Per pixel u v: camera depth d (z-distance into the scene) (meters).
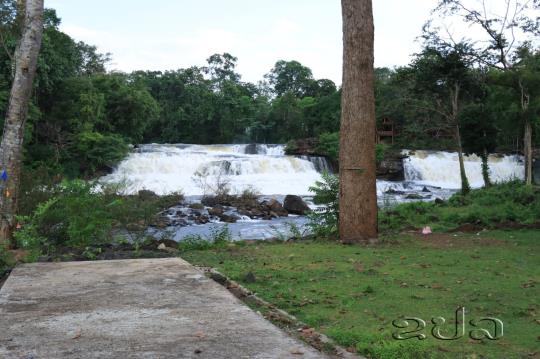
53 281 6.31
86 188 10.74
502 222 14.71
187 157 38.78
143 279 6.43
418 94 30.34
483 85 29.16
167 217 21.20
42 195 10.65
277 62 97.19
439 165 44.00
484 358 3.93
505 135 37.81
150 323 4.42
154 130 68.75
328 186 13.01
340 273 7.49
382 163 43.28
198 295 5.51
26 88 10.37
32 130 35.66
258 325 4.37
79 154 37.28
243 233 18.78
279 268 7.95
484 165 29.67
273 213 24.67
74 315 4.68
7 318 4.59
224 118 67.25
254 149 47.44
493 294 6.07
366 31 11.27
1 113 32.75
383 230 13.84
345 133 11.44
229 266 8.10
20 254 8.78
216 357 3.56
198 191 32.00
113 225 10.84
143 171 37.12
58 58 39.72
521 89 28.55
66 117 39.91
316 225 12.95
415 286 6.54
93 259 8.89
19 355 3.60
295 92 92.69
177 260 8.16
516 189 22.45
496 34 27.78
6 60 32.28
